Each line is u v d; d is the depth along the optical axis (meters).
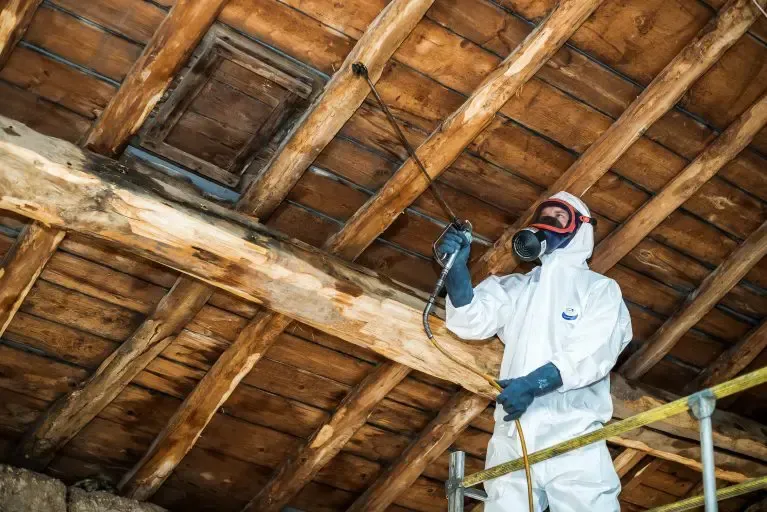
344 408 3.79
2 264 3.14
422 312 3.32
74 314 3.44
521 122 3.29
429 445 3.91
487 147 3.34
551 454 2.50
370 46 2.96
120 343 3.54
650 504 4.53
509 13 3.05
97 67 2.99
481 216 3.51
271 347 3.66
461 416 3.82
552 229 3.11
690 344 4.02
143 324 3.43
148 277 3.37
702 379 4.09
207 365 3.66
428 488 4.21
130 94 2.95
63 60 2.98
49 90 3.00
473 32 3.06
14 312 3.26
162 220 2.92
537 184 3.46
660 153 3.43
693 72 3.15
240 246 3.02
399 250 3.52
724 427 4.01
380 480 4.08
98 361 3.57
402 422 3.98
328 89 3.05
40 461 3.66
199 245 2.97
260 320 3.47
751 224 3.67
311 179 3.32
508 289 3.20
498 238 3.57
